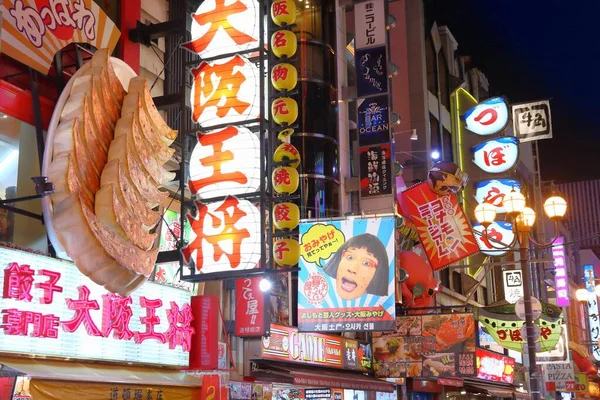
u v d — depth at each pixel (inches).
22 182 460.4
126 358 483.5
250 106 485.7
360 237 679.1
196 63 504.4
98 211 415.2
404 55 1368.1
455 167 791.1
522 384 1483.8
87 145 420.8
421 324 889.5
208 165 478.3
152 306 511.2
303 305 672.4
